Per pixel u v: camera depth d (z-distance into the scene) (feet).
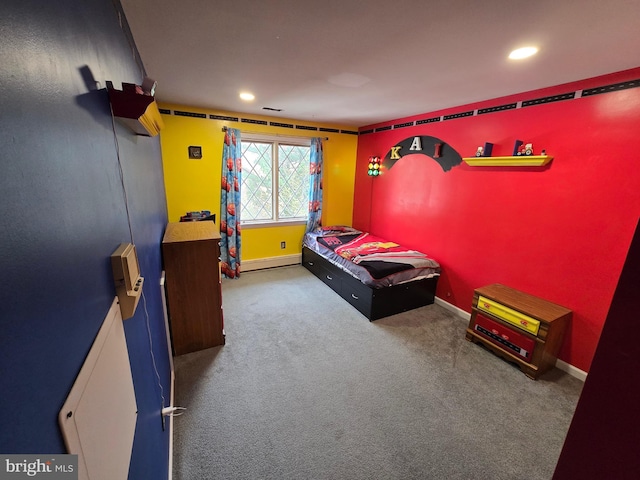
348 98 9.39
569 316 7.41
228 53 5.87
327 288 12.72
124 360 2.49
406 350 8.43
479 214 9.59
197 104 11.05
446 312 10.78
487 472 5.08
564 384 7.18
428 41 5.16
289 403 6.43
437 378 7.31
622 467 1.90
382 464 5.17
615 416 1.91
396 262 10.55
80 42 2.00
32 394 1.14
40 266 1.27
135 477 2.60
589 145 6.84
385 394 6.76
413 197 12.28
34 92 1.28
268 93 9.03
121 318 2.51
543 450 5.49
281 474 4.95
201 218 11.66
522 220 8.39
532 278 8.28
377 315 10.15
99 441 1.75
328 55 5.90
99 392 1.83
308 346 8.55
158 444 4.07
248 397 6.57
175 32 4.96
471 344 8.77
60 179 1.52
